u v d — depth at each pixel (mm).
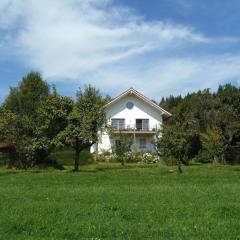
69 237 12805
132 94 78250
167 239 12461
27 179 32312
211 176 35344
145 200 19234
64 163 59656
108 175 36219
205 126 68062
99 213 16016
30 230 13562
